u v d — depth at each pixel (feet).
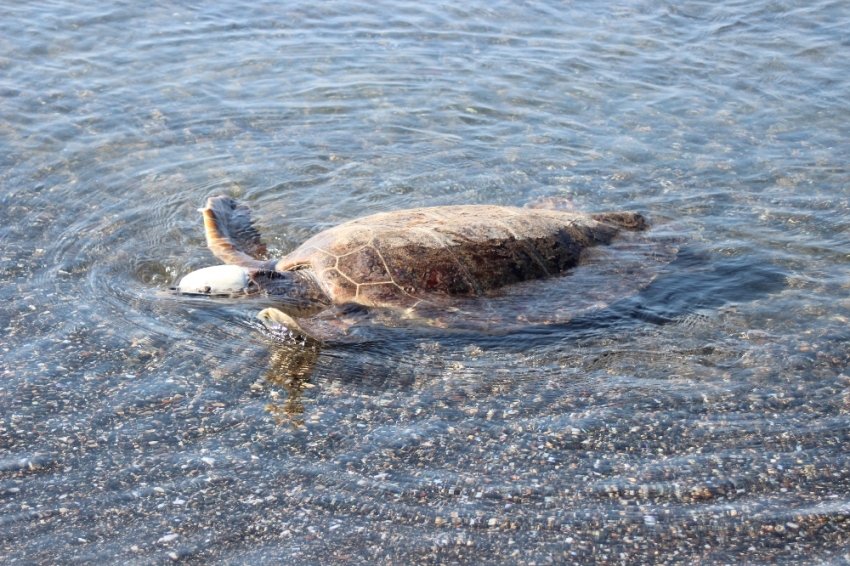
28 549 14.35
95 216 25.27
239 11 41.14
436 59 36.78
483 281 21.50
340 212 26.30
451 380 19.30
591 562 14.38
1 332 20.10
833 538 14.69
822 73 35.22
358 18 40.86
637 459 16.66
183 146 29.63
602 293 22.00
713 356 19.95
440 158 29.43
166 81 34.12
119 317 20.99
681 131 31.14
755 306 21.72
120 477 16.07
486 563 14.37
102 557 14.28
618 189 27.55
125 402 18.11
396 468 16.48
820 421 17.54
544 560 14.40
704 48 37.81
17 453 16.51
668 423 17.66
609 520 15.19
